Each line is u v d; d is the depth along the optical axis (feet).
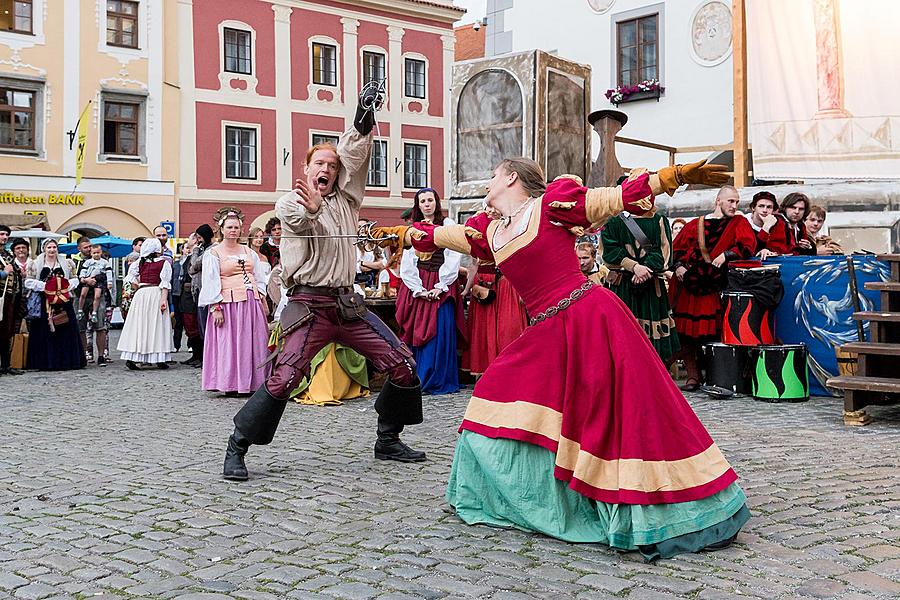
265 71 91.86
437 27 103.40
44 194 80.23
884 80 29.84
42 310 35.22
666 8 51.21
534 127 30.83
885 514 12.57
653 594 9.67
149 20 85.05
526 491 11.78
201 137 88.43
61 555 11.32
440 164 104.47
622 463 11.02
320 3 94.73
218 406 24.95
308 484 14.92
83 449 18.45
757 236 26.48
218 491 14.52
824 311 24.75
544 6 57.11
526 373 11.89
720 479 11.25
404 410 16.58
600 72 54.60
